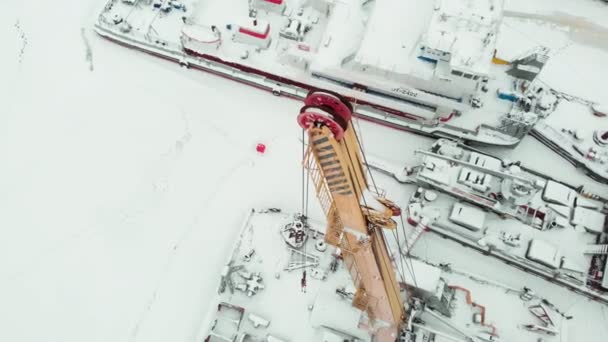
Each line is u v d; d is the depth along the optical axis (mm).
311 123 23000
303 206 42406
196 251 40781
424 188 41875
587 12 50625
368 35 41562
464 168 41000
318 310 37000
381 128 45531
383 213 26859
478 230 40156
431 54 39938
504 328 37750
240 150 44438
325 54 42531
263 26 44344
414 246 40969
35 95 45812
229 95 46656
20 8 49188
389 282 32312
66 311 38406
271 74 44688
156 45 46188
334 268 39094
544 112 45094
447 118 43656
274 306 38250
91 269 39812
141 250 40625
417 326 36688
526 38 49469
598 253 39438
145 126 45031
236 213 42188
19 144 43875
